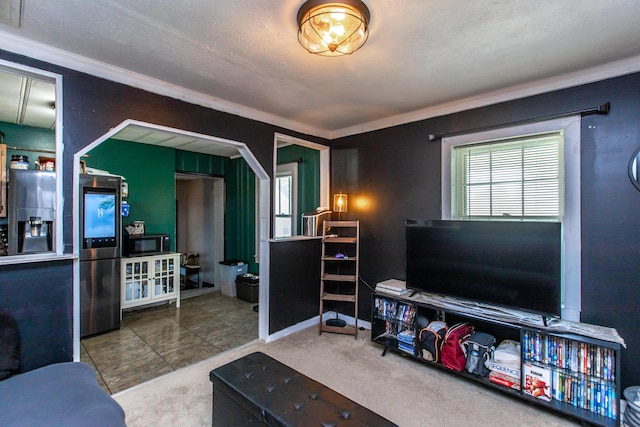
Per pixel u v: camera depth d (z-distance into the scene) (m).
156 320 4.05
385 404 2.25
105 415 1.40
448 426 2.03
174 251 5.08
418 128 3.30
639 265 2.16
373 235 3.69
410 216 3.36
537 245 2.35
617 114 2.24
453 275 2.78
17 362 1.79
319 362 2.87
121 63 2.22
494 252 2.55
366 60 2.16
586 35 1.85
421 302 2.79
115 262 3.71
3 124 3.70
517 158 2.69
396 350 2.96
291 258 3.63
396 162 3.48
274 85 2.61
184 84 2.58
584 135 2.36
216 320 4.05
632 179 2.19
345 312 4.00
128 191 4.63
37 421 1.31
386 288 3.12
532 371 2.20
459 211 3.04
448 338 2.59
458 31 1.80
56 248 2.08
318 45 1.76
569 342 2.11
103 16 1.67
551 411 2.18
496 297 2.54
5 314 1.82
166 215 5.03
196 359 2.94
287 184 4.87
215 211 6.12
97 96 2.25
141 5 1.57
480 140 2.86
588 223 2.34
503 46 1.97
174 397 2.33
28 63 1.97
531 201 2.62
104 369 2.75
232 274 5.29
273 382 1.78
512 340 2.63
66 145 2.12
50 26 1.76
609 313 2.26
